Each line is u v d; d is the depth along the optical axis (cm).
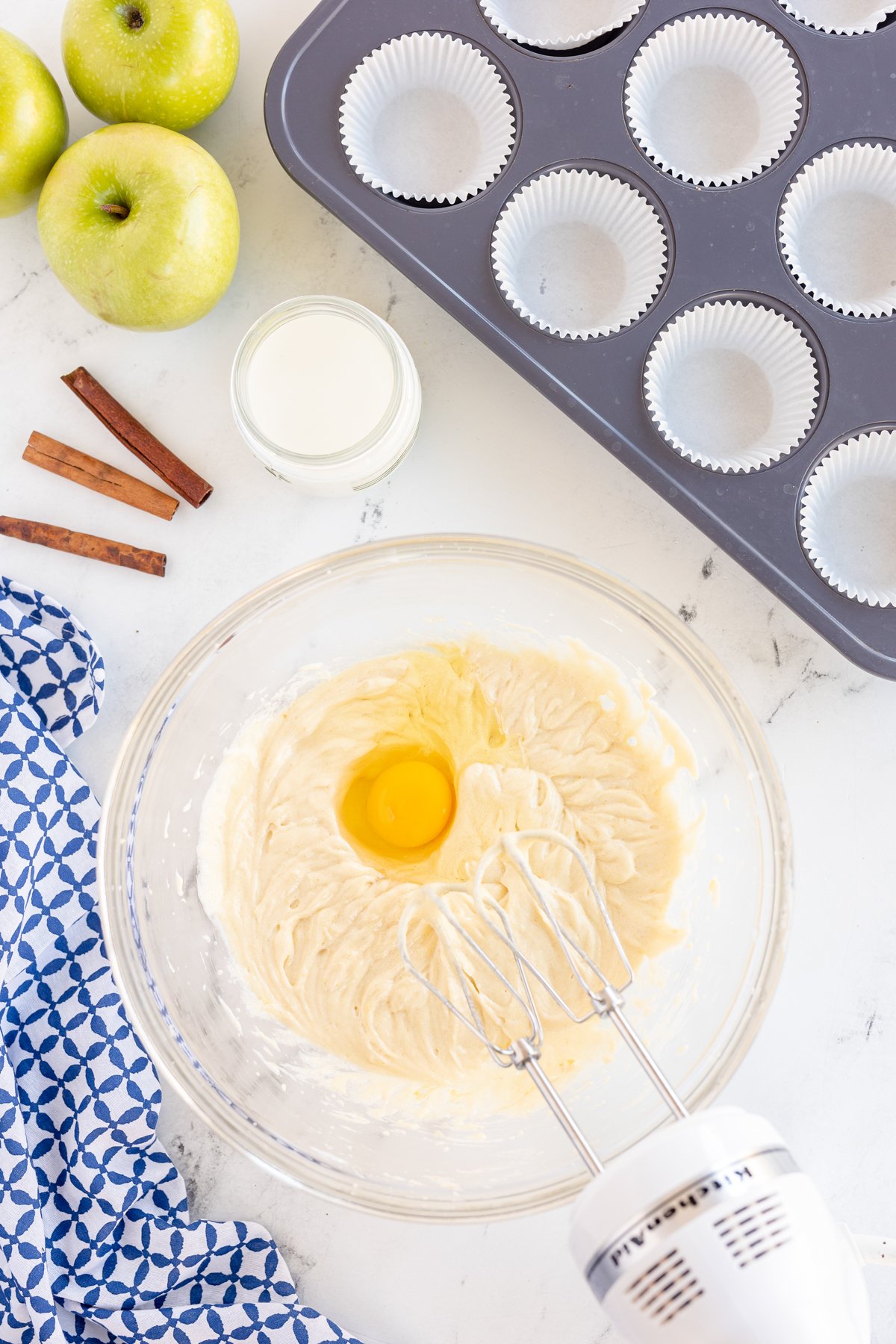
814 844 74
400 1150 72
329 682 75
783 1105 73
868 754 74
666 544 75
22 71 70
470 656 75
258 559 76
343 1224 74
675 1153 56
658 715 73
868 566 73
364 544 73
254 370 73
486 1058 72
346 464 71
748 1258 55
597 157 72
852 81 72
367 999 72
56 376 76
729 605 75
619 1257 56
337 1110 73
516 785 73
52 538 75
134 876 72
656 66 73
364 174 72
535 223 73
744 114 73
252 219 76
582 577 72
